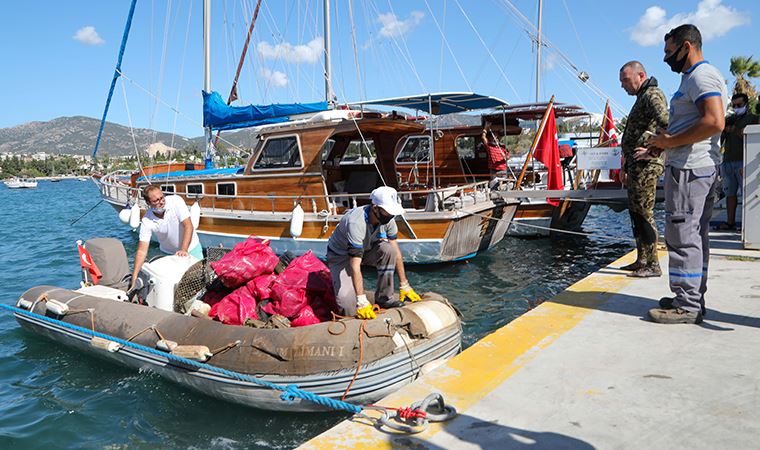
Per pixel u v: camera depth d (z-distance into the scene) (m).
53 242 16.56
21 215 27.59
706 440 2.19
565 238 14.44
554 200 13.52
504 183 13.40
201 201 13.04
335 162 13.05
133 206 14.17
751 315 3.67
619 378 2.82
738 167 7.36
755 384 2.65
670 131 3.61
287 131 11.57
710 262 5.39
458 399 2.70
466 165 16.06
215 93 14.36
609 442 2.23
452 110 14.77
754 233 5.91
